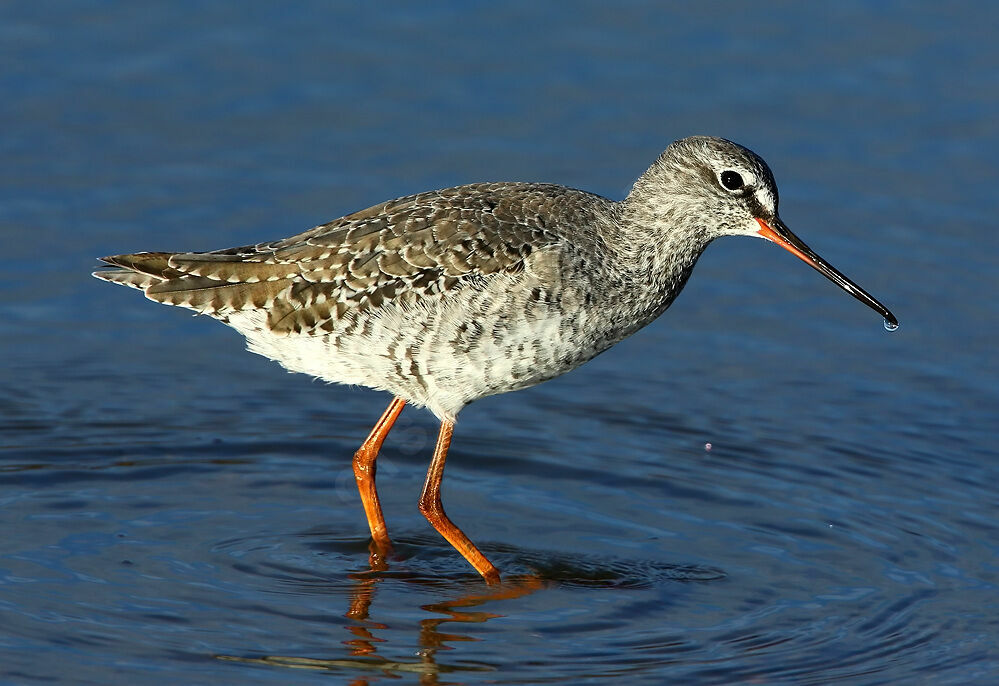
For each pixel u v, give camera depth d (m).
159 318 16.28
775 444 14.27
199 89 19.42
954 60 20.30
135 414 14.44
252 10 20.97
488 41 20.64
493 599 11.52
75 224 17.06
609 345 12.23
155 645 10.50
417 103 19.44
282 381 15.40
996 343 15.89
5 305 15.99
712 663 10.54
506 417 14.87
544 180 17.97
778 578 11.88
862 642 10.84
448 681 10.21
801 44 20.62
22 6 20.59
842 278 12.36
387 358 11.65
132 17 20.58
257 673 10.22
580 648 10.73
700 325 16.47
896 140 18.98
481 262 11.43
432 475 12.11
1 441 13.70
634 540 12.58
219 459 13.82
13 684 9.85
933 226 17.67
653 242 12.12
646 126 19.05
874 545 12.39
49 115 18.73
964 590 11.60
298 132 18.83
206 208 17.41
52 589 11.21
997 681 10.30
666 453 14.14
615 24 21.08
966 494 13.27
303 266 11.65
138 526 12.45
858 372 15.55
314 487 13.49
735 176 12.16
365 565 12.11
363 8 21.19
